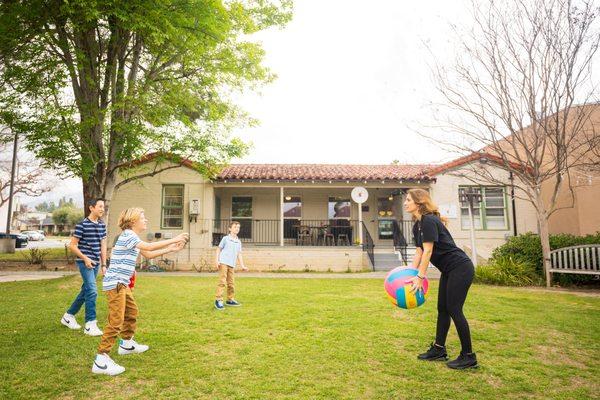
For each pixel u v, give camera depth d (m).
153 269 14.85
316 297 7.61
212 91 12.82
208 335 4.62
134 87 10.60
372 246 14.78
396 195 17.41
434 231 3.60
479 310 6.23
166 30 9.27
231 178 15.95
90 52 10.18
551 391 3.00
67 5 8.17
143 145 11.08
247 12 12.42
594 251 9.17
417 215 3.95
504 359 3.79
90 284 4.71
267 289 8.84
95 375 3.28
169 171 16.22
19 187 32.03
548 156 14.28
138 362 3.63
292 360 3.71
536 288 9.52
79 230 4.75
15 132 10.07
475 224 15.52
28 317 5.50
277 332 4.79
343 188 18.22
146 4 8.63
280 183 16.17
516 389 3.02
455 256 3.63
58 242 46.03
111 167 10.95
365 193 15.49
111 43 10.41
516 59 9.84
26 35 9.08
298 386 3.06
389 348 4.11
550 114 9.92
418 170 17.28
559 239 10.94
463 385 3.10
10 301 6.75
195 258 15.61
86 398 2.82
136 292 8.05
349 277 12.21
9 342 4.25
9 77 9.23
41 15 8.87
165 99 11.35
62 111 9.30
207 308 6.37
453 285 3.57
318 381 3.18
